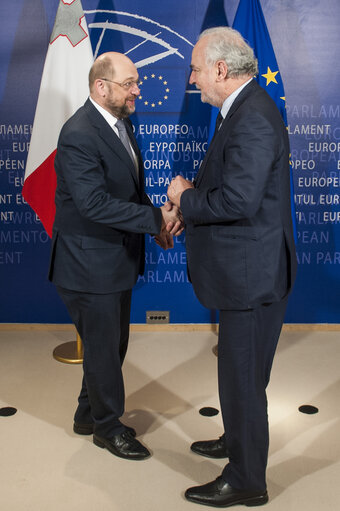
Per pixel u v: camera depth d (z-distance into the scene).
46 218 3.33
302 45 3.54
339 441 2.47
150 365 3.27
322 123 3.62
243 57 1.86
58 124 3.25
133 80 2.16
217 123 2.03
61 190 2.24
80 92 3.25
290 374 3.16
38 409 2.73
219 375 1.99
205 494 2.04
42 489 2.13
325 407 2.78
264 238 1.86
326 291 3.80
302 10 3.49
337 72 3.56
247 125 1.76
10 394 2.89
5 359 3.35
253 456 1.98
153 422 2.62
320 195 3.69
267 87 3.27
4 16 3.50
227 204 1.77
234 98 1.91
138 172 2.41
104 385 2.29
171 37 3.51
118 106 2.18
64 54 3.24
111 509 2.02
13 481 2.17
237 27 3.25
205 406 2.78
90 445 2.43
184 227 2.23
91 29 3.51
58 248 2.26
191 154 3.65
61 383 3.03
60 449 2.39
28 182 3.30
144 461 2.31
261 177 1.74
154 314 3.83
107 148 2.15
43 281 3.79
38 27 3.50
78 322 2.30
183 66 3.54
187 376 3.12
